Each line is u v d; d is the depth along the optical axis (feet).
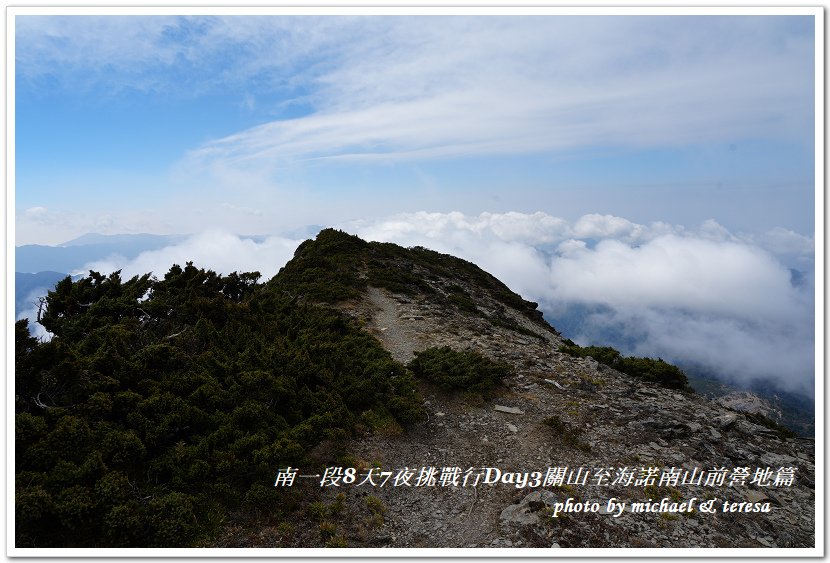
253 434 31.19
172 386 33.65
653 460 37.04
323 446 34.81
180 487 26.30
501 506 30.89
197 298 50.90
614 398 50.75
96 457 24.20
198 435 30.27
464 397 48.39
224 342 43.88
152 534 23.31
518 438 40.75
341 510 28.71
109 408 28.48
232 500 26.84
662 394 56.18
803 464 39.70
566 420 44.01
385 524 28.78
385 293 96.37
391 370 49.60
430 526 28.94
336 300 83.66
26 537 20.98
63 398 29.27
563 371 58.49
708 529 29.04
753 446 41.73
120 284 53.98
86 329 43.42
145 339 41.52
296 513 27.37
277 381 36.83
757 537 28.89
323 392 39.91
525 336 82.28
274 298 64.13
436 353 56.54
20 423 24.38
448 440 40.65
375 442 37.81
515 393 50.37
